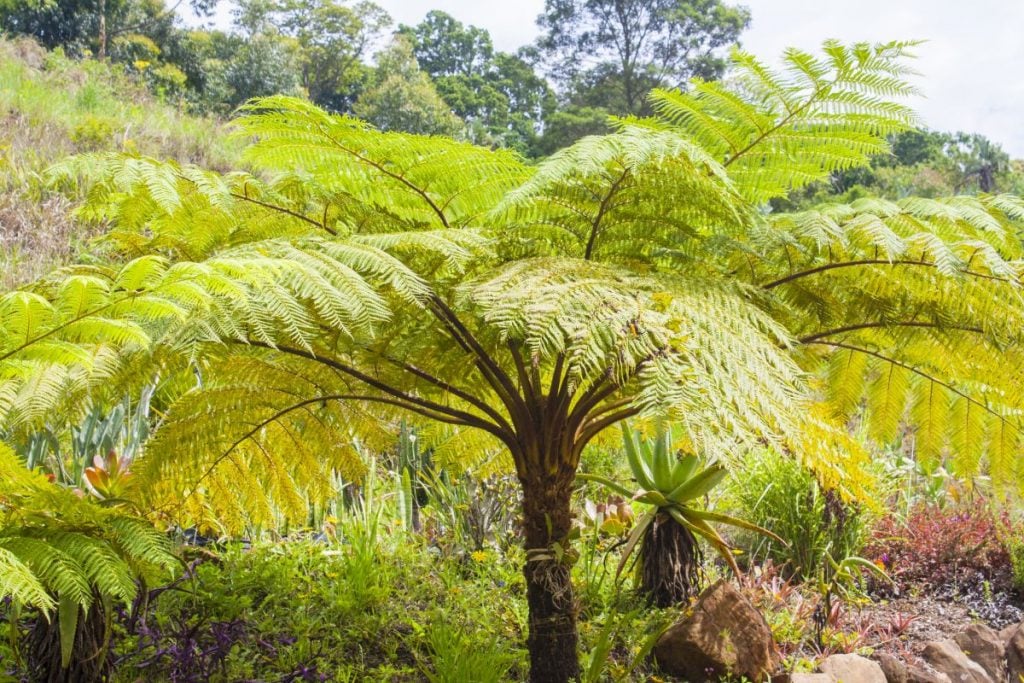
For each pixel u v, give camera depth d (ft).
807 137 9.53
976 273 8.62
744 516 16.61
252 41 89.81
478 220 9.94
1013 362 9.39
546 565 9.30
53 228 21.03
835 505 15.35
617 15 132.67
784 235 8.17
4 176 23.12
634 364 6.86
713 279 8.59
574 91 141.18
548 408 9.18
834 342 10.41
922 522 17.28
